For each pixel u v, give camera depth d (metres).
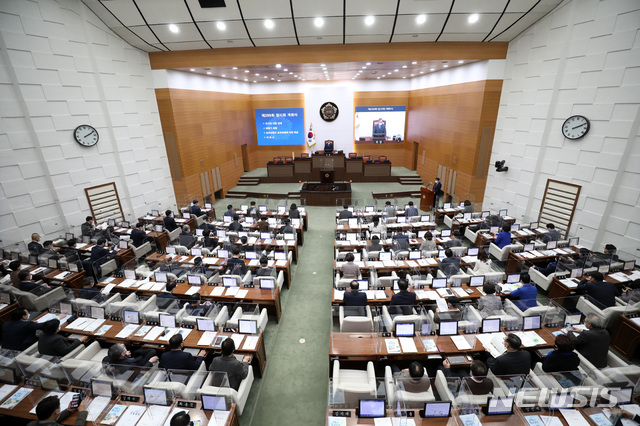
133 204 12.33
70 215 10.39
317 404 5.06
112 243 9.78
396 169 20.83
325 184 16.80
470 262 7.90
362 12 9.41
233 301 6.67
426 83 17.48
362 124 20.66
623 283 6.97
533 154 10.90
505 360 4.20
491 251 9.49
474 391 3.86
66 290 6.77
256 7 9.23
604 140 8.71
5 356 4.95
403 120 20.59
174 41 11.16
